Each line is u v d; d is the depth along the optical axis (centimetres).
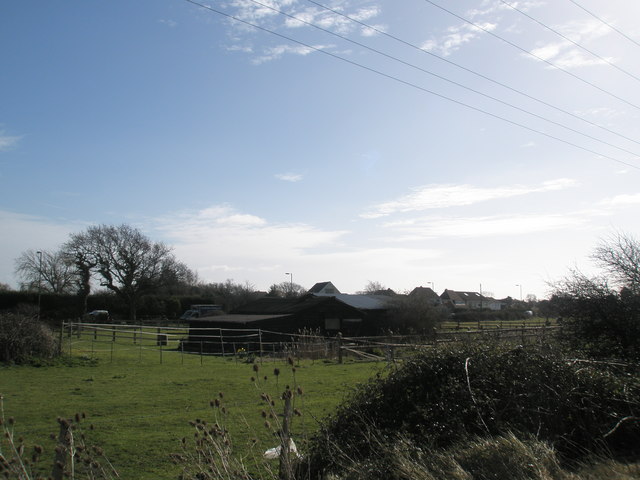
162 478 734
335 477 625
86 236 7188
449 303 10038
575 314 1498
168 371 2070
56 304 6975
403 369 800
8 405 1266
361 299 5056
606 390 761
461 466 596
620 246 1772
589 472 596
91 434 977
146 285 7556
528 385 742
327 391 1484
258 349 3544
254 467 762
